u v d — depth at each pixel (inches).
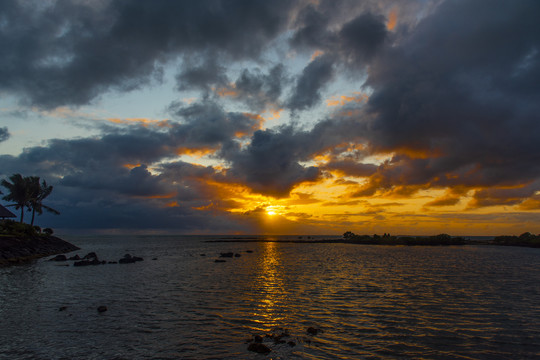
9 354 491.5
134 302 831.7
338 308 767.1
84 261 1722.4
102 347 520.1
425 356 487.5
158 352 499.2
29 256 2094.0
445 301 838.5
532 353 500.4
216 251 3191.4
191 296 904.9
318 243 5487.2
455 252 2856.8
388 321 663.1
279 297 890.7
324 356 482.6
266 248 3843.5
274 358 474.0
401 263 1851.6
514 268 1583.4
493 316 700.7
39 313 722.8
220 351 502.0
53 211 3223.4
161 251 3161.9
